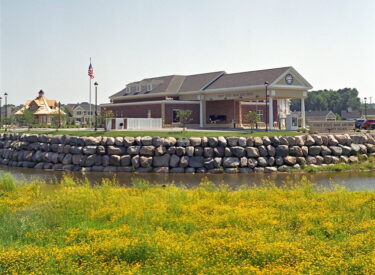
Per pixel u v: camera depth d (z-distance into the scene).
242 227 12.44
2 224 12.66
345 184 25.02
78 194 17.00
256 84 47.44
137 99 62.44
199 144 32.03
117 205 15.53
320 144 33.81
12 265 9.36
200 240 11.11
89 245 10.62
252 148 31.84
